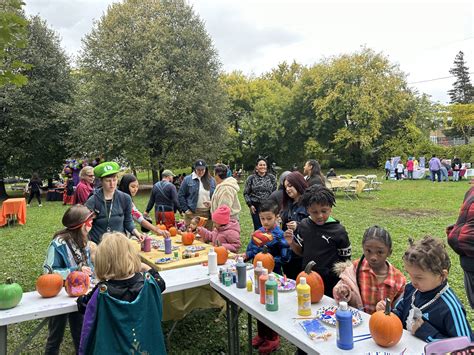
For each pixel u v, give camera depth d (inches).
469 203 89.1
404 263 71.4
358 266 91.3
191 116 727.7
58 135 794.8
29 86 740.0
